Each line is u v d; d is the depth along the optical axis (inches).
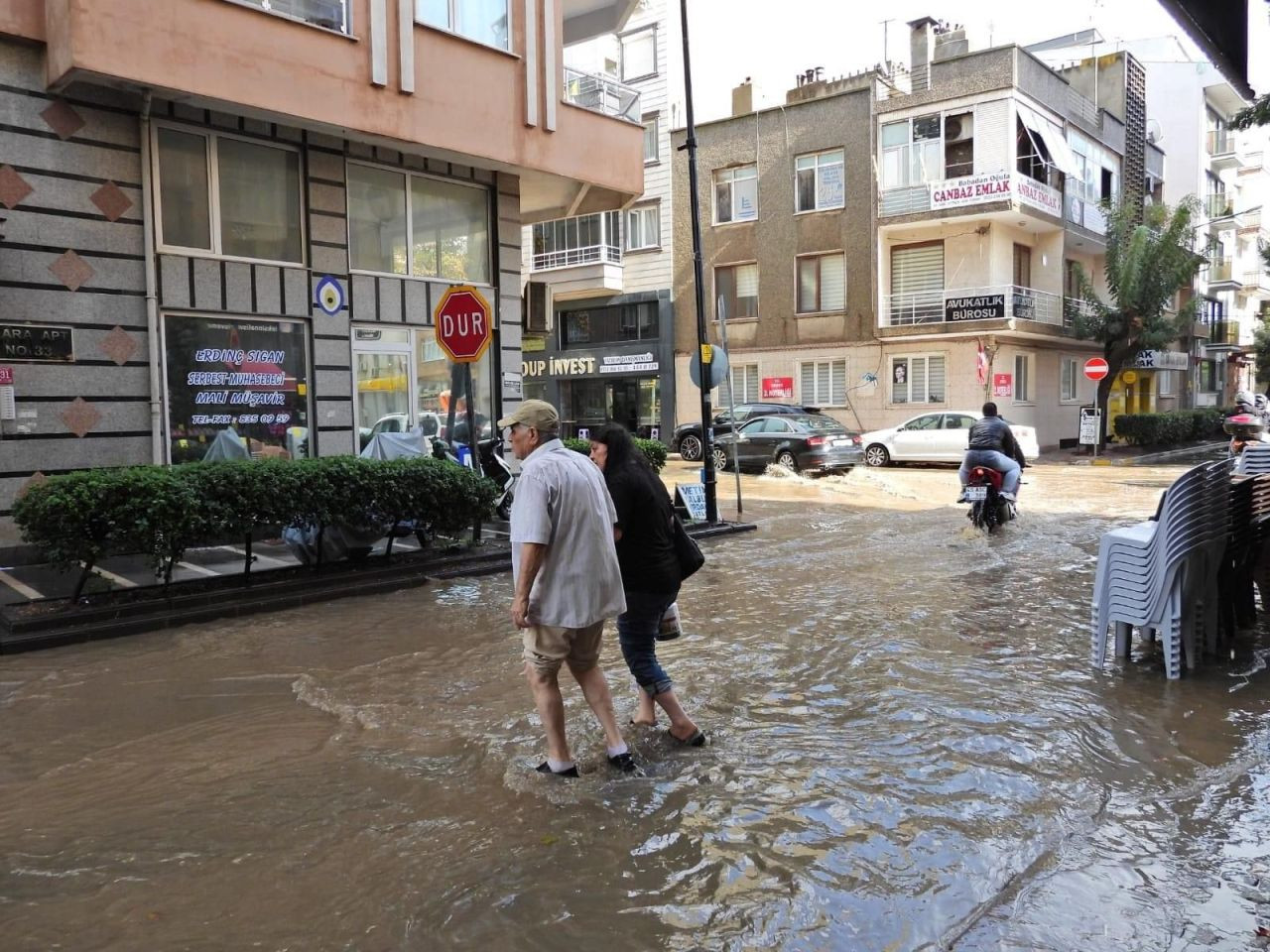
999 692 219.1
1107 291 1375.5
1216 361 1987.0
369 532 360.8
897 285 1141.1
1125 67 1355.8
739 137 1211.2
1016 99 1035.3
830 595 336.2
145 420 407.2
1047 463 1012.5
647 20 1275.8
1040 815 154.6
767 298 1203.2
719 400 1251.8
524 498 164.4
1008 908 126.6
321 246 471.5
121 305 399.2
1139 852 142.7
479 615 307.0
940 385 1088.8
